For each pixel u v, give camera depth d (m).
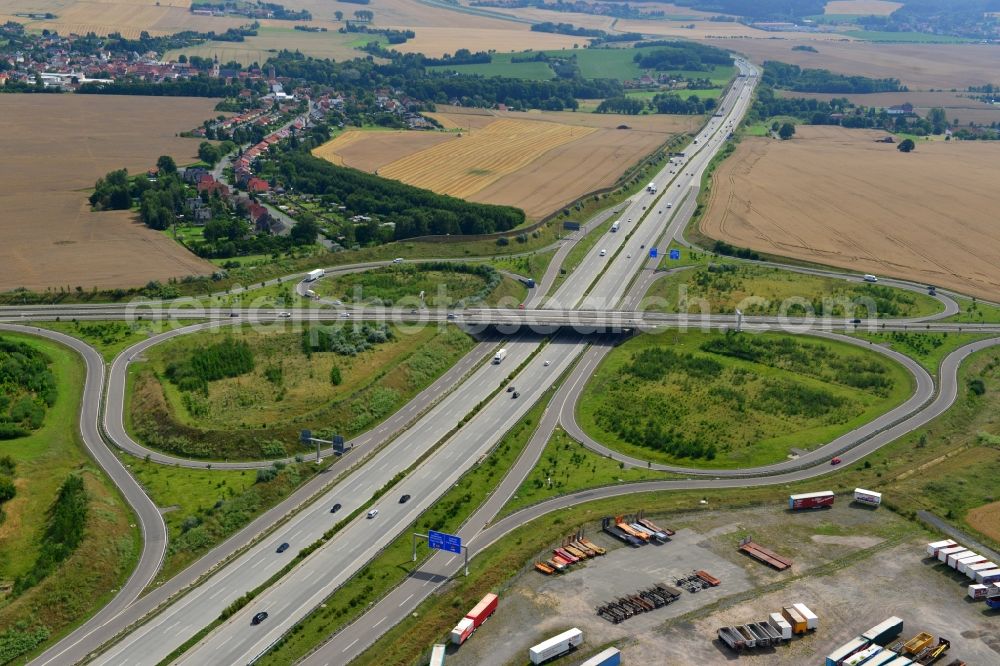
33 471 196.62
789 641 149.00
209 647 149.75
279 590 164.12
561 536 176.38
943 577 167.00
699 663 143.25
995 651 147.75
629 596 158.75
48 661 147.75
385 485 197.25
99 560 168.75
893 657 143.88
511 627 151.12
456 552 165.00
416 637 148.88
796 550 174.88
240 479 198.88
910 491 195.50
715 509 189.12
